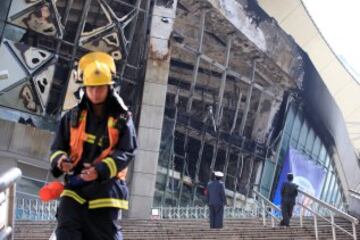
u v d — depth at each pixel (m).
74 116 3.41
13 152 19.91
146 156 21.78
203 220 17.52
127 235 14.52
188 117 24.95
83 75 3.37
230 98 27.33
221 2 25.50
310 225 17.06
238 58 27.52
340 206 39.88
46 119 20.56
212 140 25.94
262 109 29.33
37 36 20.58
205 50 25.77
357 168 42.28
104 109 3.40
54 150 3.46
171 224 16.50
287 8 29.36
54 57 20.73
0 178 3.86
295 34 31.55
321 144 35.94
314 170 34.97
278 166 30.59
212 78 26.11
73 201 3.41
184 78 24.94
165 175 23.84
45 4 20.50
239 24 26.72
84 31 21.84
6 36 19.89
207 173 25.64
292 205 16.67
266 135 29.58
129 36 22.58
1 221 4.45
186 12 24.45
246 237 14.63
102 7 21.86
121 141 3.39
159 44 22.67
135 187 21.45
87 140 3.40
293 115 31.52
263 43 28.36
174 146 24.48
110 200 3.41
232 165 27.23
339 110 37.59
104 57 3.41
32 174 20.27
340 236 15.71
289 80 30.70
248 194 27.97
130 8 22.86
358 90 39.03
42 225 14.70
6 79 19.88
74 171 3.44
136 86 22.69
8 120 19.89
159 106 22.22
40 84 20.47
